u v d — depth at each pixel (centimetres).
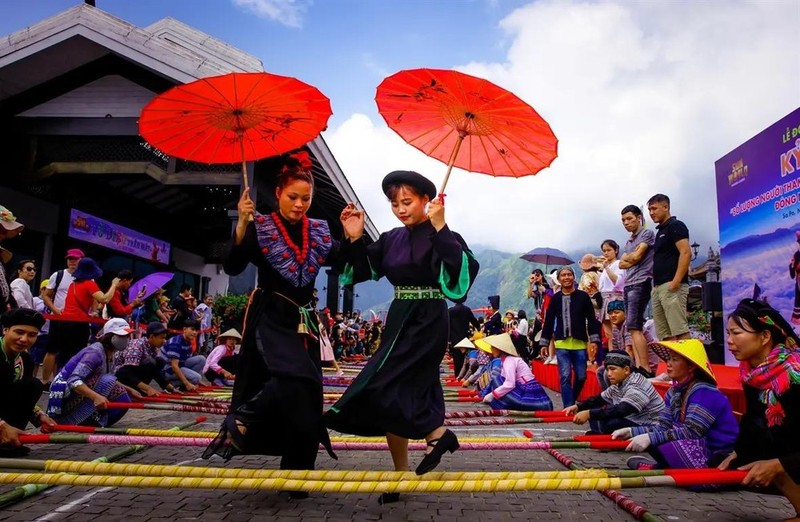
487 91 339
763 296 691
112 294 835
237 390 342
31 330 434
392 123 396
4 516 302
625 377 531
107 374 585
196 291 2044
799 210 626
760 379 316
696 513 333
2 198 1192
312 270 353
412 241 345
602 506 344
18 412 442
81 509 316
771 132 680
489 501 347
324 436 341
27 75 1159
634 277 739
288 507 326
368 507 329
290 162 367
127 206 1590
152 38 1105
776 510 341
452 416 658
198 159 406
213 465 426
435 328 330
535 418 601
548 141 362
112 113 1209
